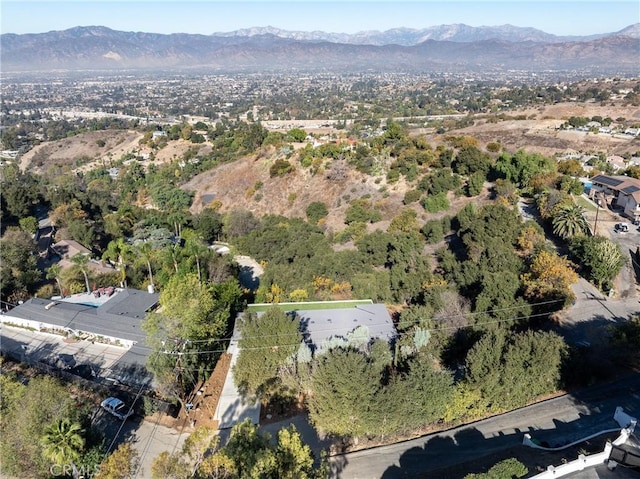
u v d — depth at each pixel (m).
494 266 54.12
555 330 46.62
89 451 31.67
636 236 68.06
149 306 57.12
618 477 25.47
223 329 45.78
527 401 38.03
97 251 86.19
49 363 47.94
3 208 92.31
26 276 65.06
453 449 33.41
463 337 43.59
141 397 41.00
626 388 39.09
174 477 26.77
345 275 61.50
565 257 58.06
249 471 26.31
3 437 32.47
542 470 27.06
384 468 32.09
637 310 50.41
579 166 97.38
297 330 41.66
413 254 62.41
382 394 33.06
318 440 35.47
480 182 85.12
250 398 40.00
